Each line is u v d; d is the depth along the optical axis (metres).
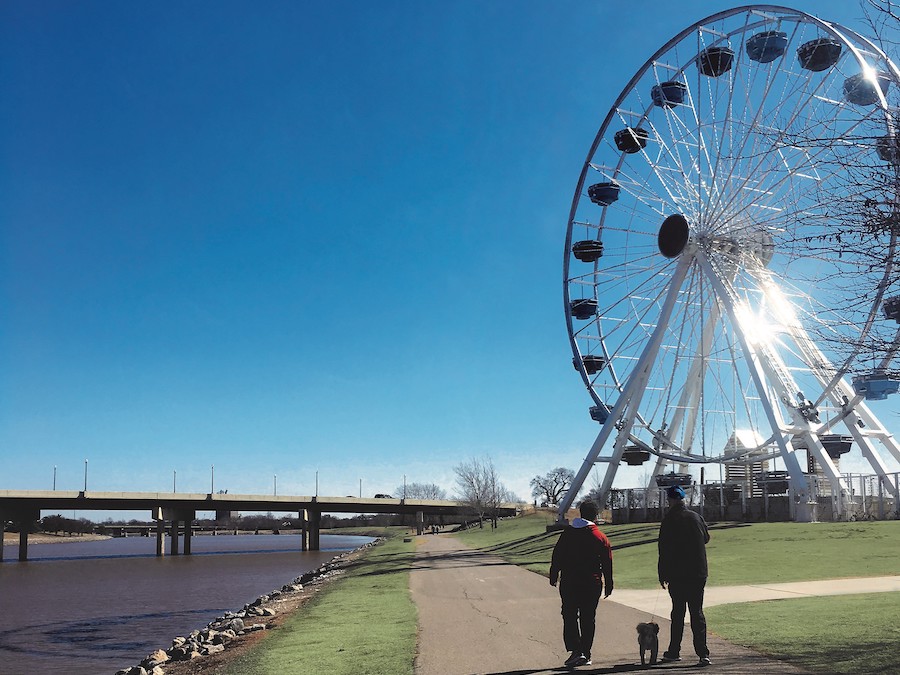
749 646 14.25
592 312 63.84
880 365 12.85
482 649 15.89
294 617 25.70
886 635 14.10
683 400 63.66
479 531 124.25
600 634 16.92
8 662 31.17
